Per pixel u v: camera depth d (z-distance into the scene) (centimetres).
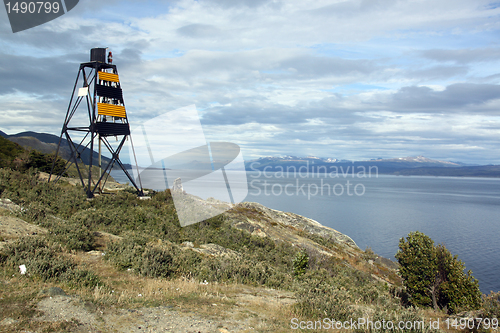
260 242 2291
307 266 2034
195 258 1362
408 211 12075
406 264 2008
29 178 2555
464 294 1781
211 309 781
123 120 2789
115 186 3428
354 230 7694
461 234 7894
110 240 1387
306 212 10075
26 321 552
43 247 993
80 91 2703
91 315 630
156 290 894
